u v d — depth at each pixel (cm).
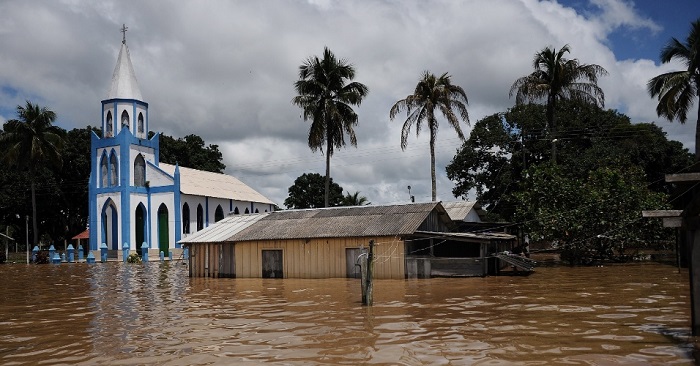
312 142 4234
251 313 1525
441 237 2433
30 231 6806
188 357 1006
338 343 1080
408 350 1004
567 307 1473
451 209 3450
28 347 1144
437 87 4116
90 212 5556
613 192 3041
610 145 4634
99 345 1142
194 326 1336
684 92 3569
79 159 6456
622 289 1852
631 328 1155
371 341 1089
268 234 2700
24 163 5456
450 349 1004
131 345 1131
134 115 5594
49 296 2148
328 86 4247
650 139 4825
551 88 3925
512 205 5003
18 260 5566
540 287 1989
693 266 1010
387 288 2061
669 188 4781
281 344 1090
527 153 5022
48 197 6431
